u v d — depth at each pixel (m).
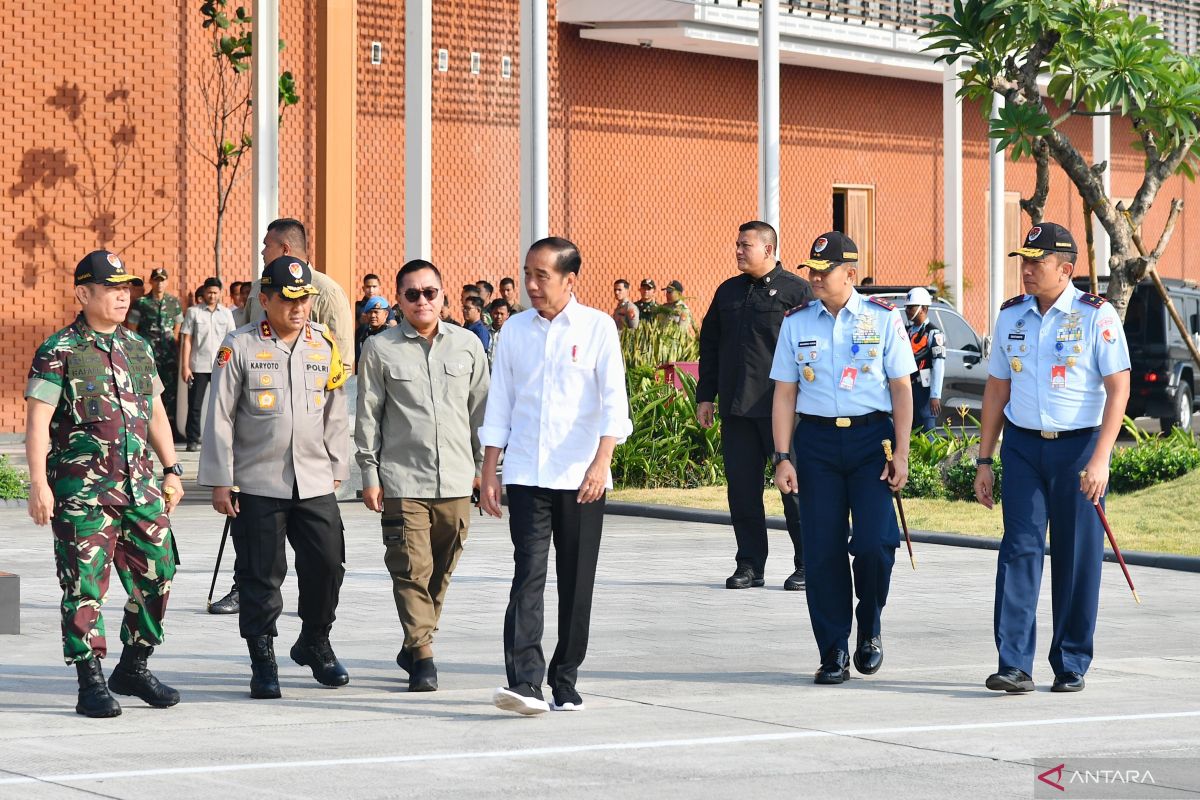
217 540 19.78
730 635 13.95
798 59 43.72
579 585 10.68
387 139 38.12
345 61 32.53
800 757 9.41
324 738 9.87
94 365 10.48
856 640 13.58
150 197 32.50
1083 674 11.55
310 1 36.09
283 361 11.23
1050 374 11.48
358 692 11.42
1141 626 14.71
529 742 9.77
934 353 24.61
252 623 11.17
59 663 12.37
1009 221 52.16
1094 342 11.43
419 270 11.55
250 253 34.75
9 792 8.45
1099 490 11.31
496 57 40.06
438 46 38.81
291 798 8.40
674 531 21.56
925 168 49.53
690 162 43.75
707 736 9.95
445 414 11.58
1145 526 20.33
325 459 11.38
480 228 39.84
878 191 48.19
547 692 11.45
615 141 42.00
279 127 34.00
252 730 10.10
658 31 40.06
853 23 43.03
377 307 26.41
